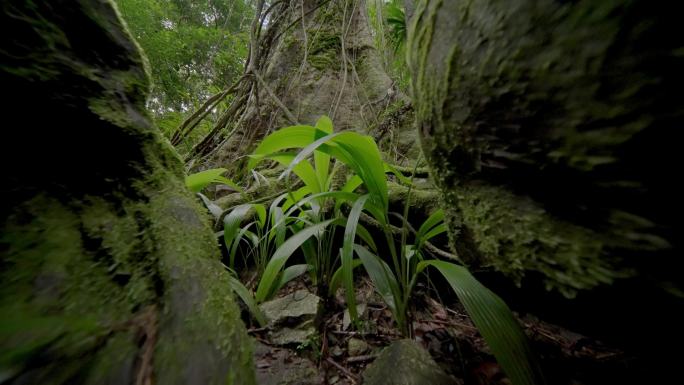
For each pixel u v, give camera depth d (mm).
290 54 2418
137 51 462
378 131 1812
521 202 336
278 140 654
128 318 256
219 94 1785
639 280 250
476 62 299
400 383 505
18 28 289
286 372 634
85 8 380
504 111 294
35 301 220
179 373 245
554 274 315
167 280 313
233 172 1779
